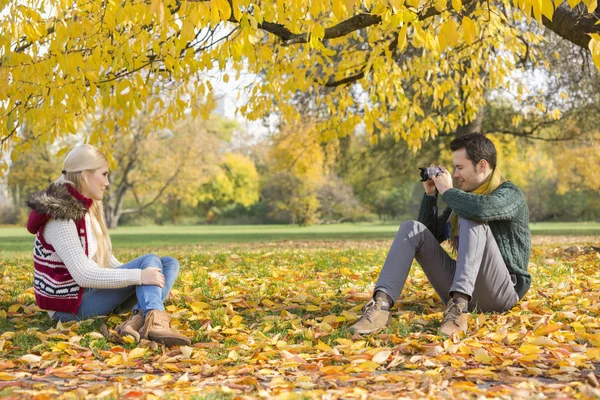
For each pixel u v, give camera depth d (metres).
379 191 43.47
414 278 5.60
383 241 16.58
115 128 6.52
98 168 3.50
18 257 9.10
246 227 44.50
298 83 7.13
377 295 3.51
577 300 4.43
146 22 4.73
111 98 5.71
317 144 13.38
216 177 50.78
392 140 18.77
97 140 6.12
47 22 4.92
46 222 3.45
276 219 54.88
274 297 4.75
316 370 2.78
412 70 8.53
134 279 3.34
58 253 3.41
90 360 3.02
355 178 26.56
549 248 9.38
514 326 3.54
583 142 18.36
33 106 5.43
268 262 7.25
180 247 15.15
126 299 3.73
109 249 3.70
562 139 17.09
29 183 37.91
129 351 3.13
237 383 2.57
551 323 3.52
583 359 2.82
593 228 25.53
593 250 8.51
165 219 56.41
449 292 3.45
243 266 6.77
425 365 2.79
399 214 48.75
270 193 42.69
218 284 5.22
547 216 41.88
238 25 4.55
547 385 2.42
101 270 3.37
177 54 5.04
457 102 8.77
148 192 40.72
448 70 8.60
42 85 5.06
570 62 12.81
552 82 14.46
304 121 12.91
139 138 35.53
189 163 38.09
